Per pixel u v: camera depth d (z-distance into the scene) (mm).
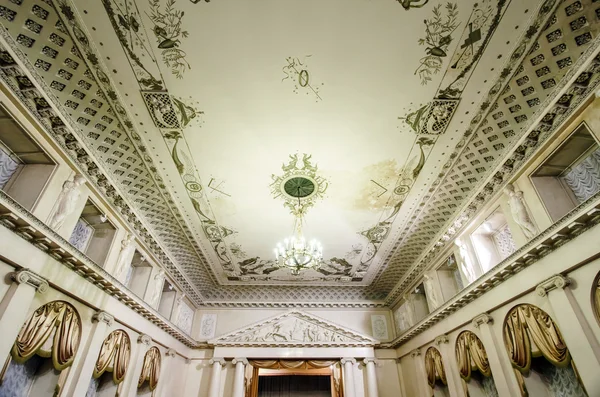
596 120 4355
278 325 12227
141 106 5359
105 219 6668
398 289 11719
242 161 6617
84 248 6672
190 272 10828
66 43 4281
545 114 4891
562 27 4062
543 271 5281
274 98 5305
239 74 4926
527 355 5664
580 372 4434
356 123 5773
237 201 7766
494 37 4395
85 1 3951
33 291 4508
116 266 6957
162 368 9523
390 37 4445
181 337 10664
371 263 10672
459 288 8891
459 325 7801
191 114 5555
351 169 6836
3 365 4020
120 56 4605
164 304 10586
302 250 6555
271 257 10273
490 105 5246
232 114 5582
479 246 7426
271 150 6363
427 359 9703
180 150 6273
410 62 4758
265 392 14977
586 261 4555
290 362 11680
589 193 5070
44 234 4566
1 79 4023
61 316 5324
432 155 6418
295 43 4527
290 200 7781
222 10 4121
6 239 4148
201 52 4613
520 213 5777
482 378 7293
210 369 11625
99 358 6316
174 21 4234
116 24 4219
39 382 5117
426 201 7645
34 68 4258
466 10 4121
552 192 5492
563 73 4453
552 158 5293
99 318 6176
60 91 4691
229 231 8906
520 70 4676
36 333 4766
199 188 7309
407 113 5559
